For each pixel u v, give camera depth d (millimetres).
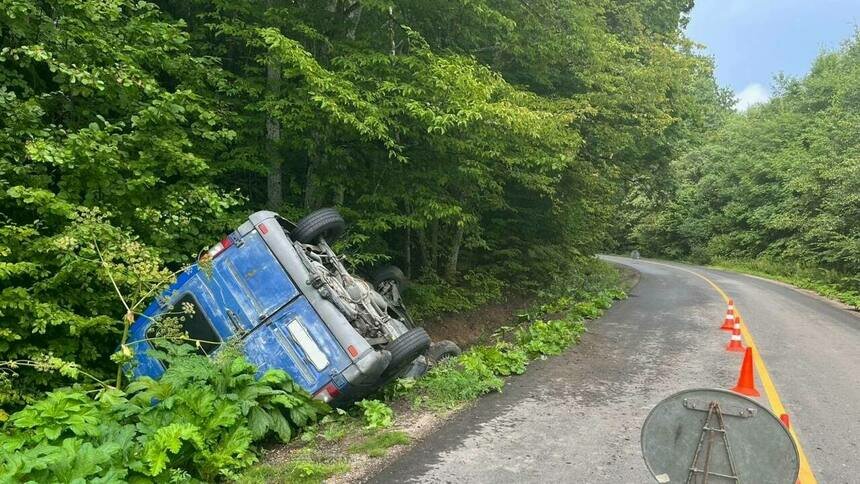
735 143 50375
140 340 6711
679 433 3496
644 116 19219
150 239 8383
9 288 6750
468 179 12992
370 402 6898
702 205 53031
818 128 38562
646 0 23875
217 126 10133
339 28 11438
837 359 10391
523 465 5410
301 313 7012
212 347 7078
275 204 11430
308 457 5625
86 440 4883
